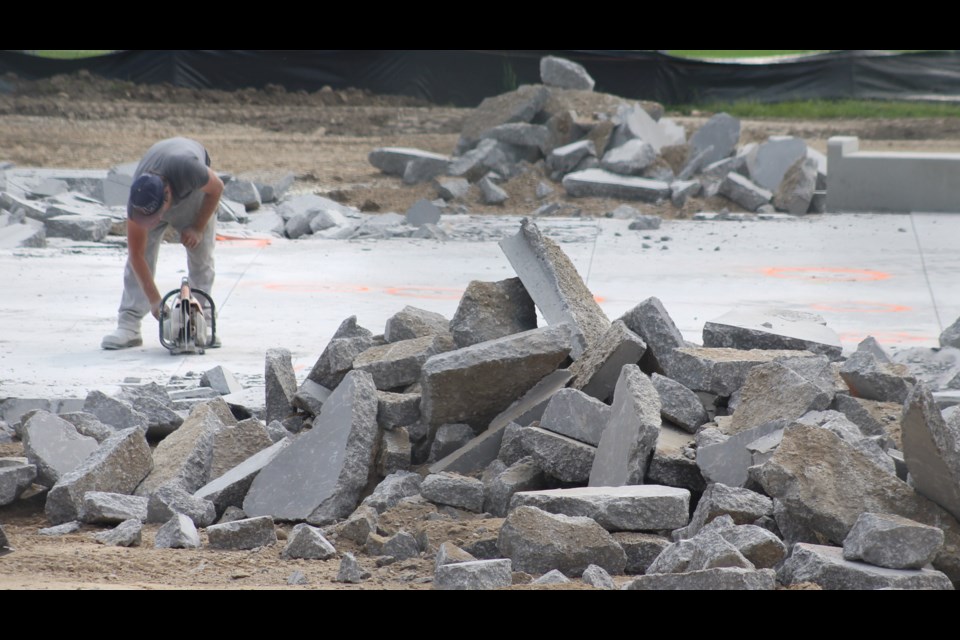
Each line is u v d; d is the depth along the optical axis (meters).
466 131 59.28
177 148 26.09
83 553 13.78
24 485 17.12
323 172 60.22
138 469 17.19
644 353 18.86
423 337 19.39
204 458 17.69
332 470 16.06
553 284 19.78
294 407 19.83
